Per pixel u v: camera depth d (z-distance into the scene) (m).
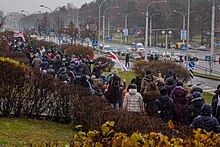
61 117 12.61
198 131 5.57
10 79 12.41
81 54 46.34
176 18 92.44
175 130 7.92
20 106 12.62
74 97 12.34
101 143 4.82
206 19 90.69
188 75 30.11
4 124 11.38
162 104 11.08
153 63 30.17
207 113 8.79
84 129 10.29
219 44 87.19
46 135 10.48
